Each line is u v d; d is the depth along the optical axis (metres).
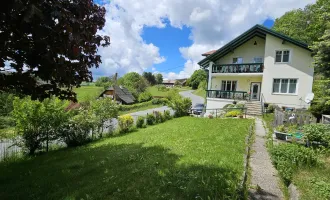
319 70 11.53
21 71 3.12
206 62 21.98
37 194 3.88
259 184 3.95
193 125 11.55
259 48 19.44
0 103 9.96
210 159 5.02
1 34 2.55
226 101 19.53
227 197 3.13
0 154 7.56
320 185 3.47
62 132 8.81
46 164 6.14
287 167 4.29
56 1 2.38
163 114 16.39
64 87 3.72
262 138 8.12
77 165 5.49
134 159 5.44
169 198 3.25
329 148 5.64
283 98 17.06
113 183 3.92
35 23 2.34
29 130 7.79
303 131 6.91
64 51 2.73
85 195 3.55
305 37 26.75
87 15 3.04
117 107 11.98
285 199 3.44
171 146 6.62
